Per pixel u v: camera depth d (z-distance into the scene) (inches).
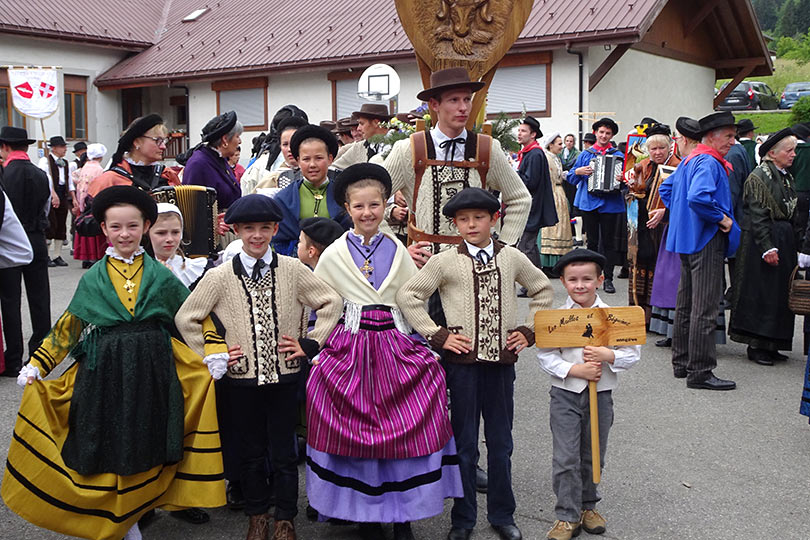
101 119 925.8
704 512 167.5
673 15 757.9
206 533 158.7
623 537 156.7
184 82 872.3
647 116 734.5
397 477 146.9
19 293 269.9
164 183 221.9
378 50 749.3
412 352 151.8
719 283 252.2
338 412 145.6
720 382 253.0
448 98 166.7
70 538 155.3
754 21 763.4
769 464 192.4
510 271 155.6
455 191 170.7
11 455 141.9
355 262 156.1
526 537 156.9
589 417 156.8
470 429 153.3
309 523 163.6
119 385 142.2
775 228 277.9
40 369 141.6
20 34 840.3
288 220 197.3
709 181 248.1
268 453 166.7
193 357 150.3
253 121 850.1
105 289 145.7
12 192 275.9
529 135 399.5
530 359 293.6
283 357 149.7
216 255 201.6
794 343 319.9
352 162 266.2
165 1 1026.1
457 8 189.6
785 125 1219.2
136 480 142.6
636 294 332.8
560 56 652.1
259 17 913.5
